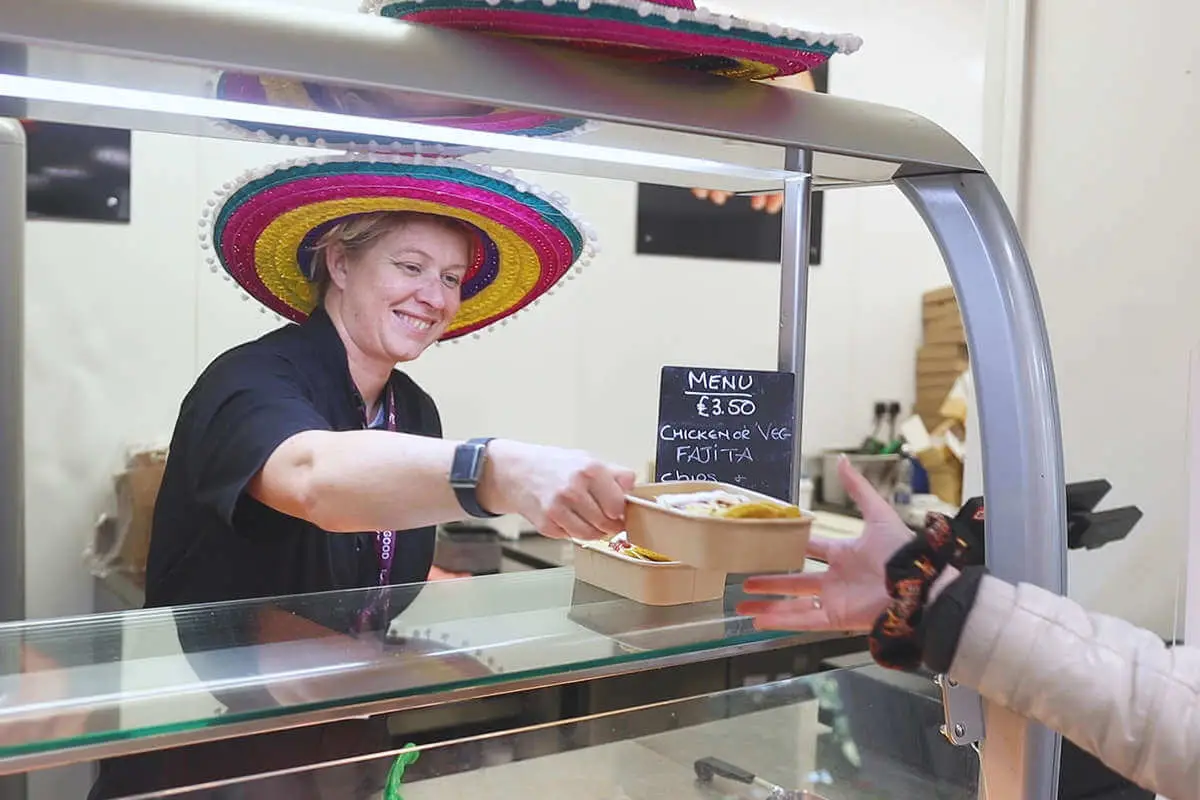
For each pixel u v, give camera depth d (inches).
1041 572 38.9
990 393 40.0
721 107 36.1
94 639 37.8
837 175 44.1
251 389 45.9
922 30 145.5
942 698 44.6
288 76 29.4
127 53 27.8
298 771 38.0
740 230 134.9
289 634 38.9
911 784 47.0
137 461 95.7
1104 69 80.0
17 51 27.7
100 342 99.5
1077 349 82.6
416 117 34.4
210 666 35.4
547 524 33.7
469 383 119.3
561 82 33.1
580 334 125.7
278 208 50.5
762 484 43.9
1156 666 34.2
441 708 68.7
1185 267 75.1
